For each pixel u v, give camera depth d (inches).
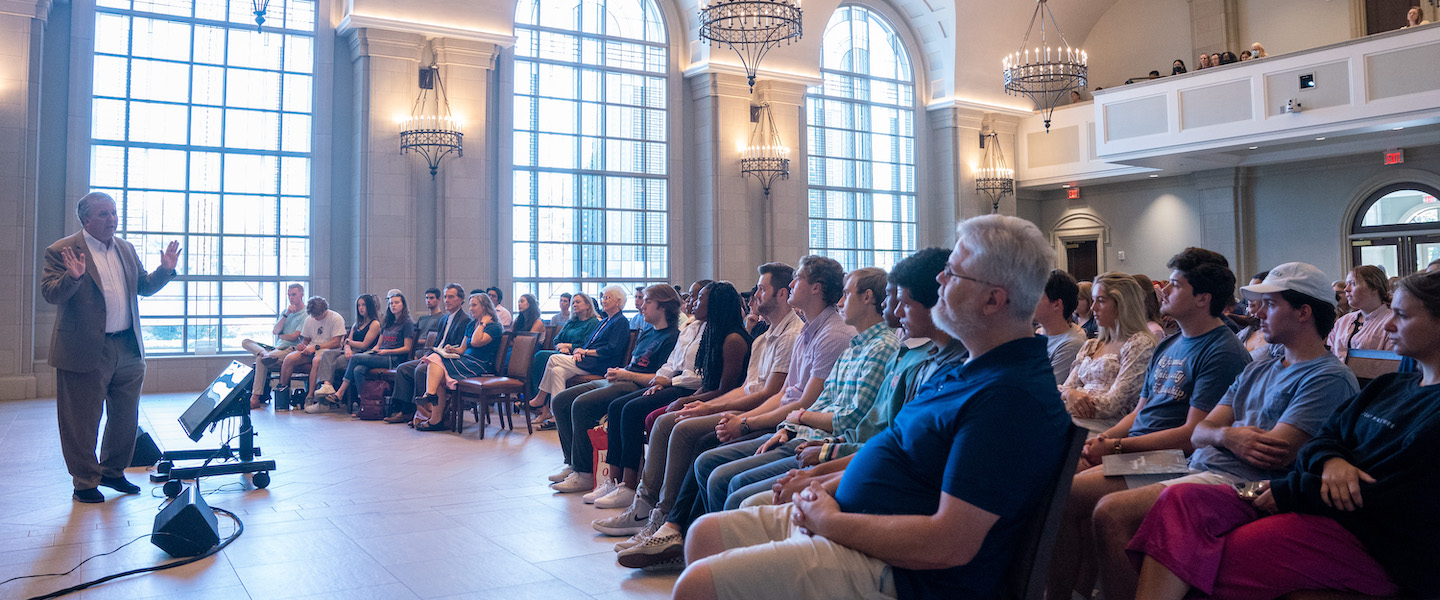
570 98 458.6
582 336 278.2
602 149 467.8
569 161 457.7
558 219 453.7
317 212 405.4
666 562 123.8
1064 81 549.3
